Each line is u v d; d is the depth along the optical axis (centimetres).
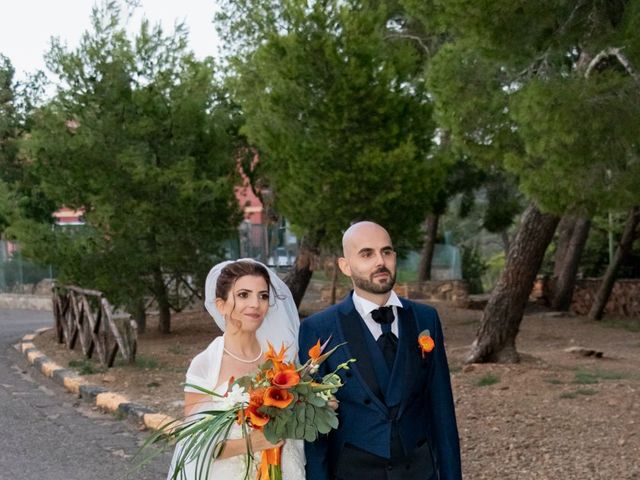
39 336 1719
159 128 1531
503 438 727
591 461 648
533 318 2038
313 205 1314
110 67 1493
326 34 1244
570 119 702
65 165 1512
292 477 367
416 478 355
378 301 366
